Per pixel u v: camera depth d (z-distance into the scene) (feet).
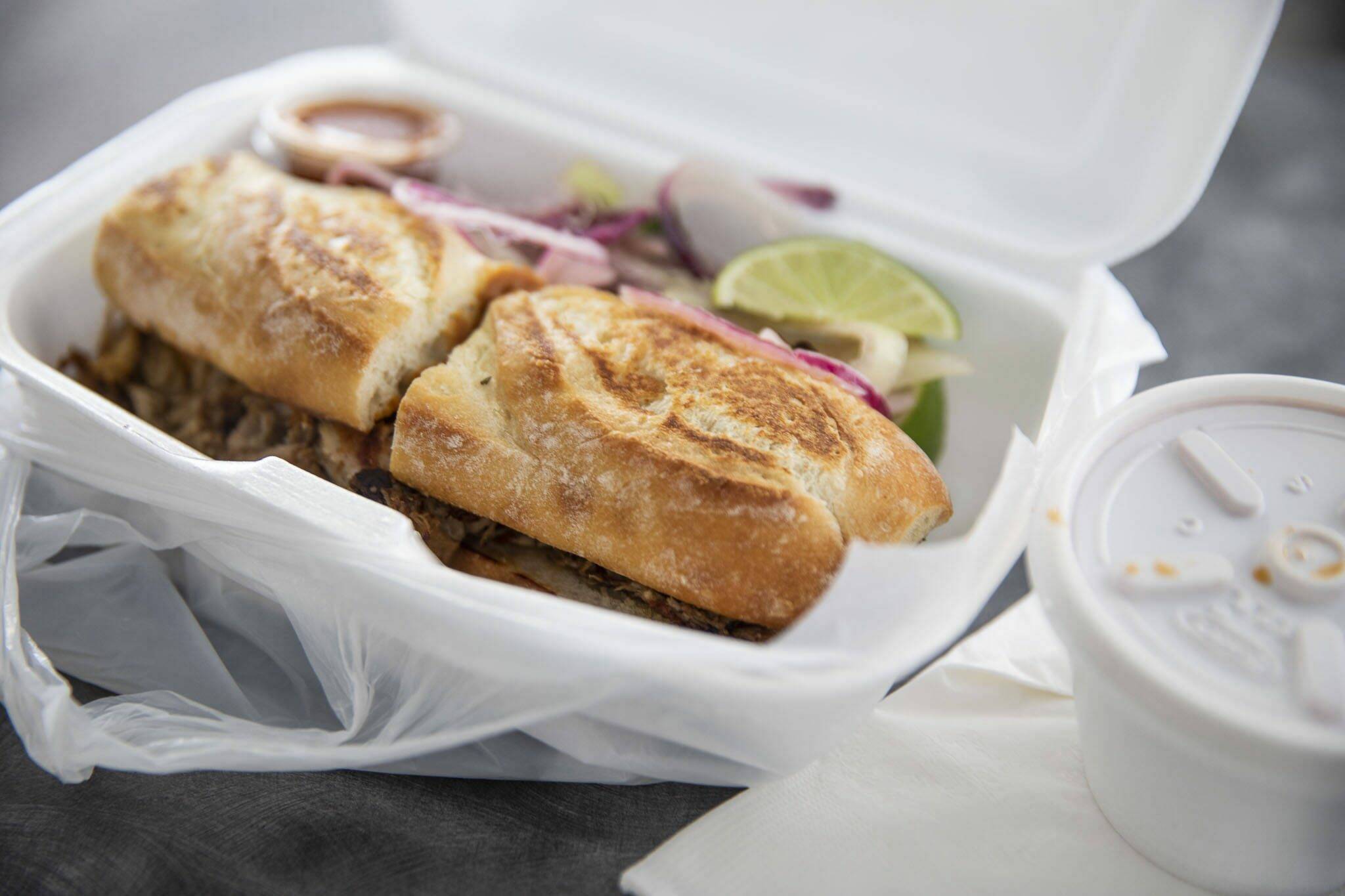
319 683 1.21
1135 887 1.08
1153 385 1.57
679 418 1.18
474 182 1.55
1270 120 1.89
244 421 1.32
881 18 1.41
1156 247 1.72
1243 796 1.00
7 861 1.10
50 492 1.27
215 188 1.36
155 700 1.17
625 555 1.16
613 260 1.46
